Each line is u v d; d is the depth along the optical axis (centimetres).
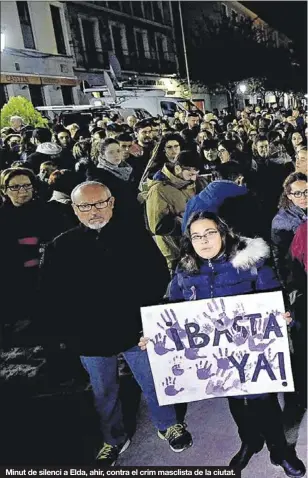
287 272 246
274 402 214
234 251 209
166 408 227
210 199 240
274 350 208
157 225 237
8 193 251
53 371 265
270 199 248
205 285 212
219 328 209
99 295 222
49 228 256
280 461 213
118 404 229
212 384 212
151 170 251
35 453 232
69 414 249
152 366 213
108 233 225
